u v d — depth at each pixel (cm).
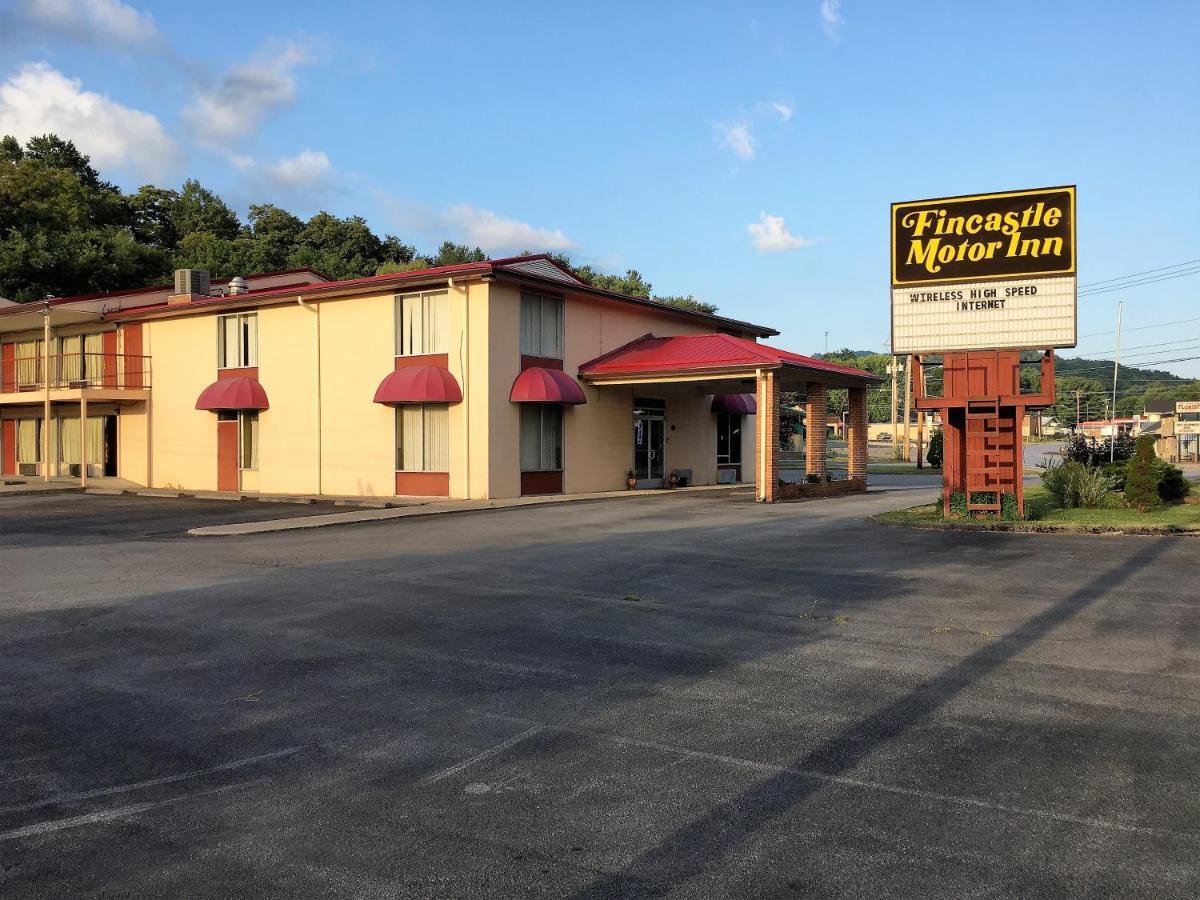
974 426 1580
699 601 897
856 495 2452
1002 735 496
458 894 331
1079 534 1412
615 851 364
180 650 715
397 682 620
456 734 511
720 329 3106
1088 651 676
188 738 509
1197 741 484
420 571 1112
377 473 2395
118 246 4712
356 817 399
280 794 426
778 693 582
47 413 2941
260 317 2652
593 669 648
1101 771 443
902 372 7362
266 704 572
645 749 482
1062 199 1519
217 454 2764
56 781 446
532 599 918
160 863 357
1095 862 350
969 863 350
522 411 2295
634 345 2661
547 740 499
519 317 2281
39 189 4769
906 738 494
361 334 2422
